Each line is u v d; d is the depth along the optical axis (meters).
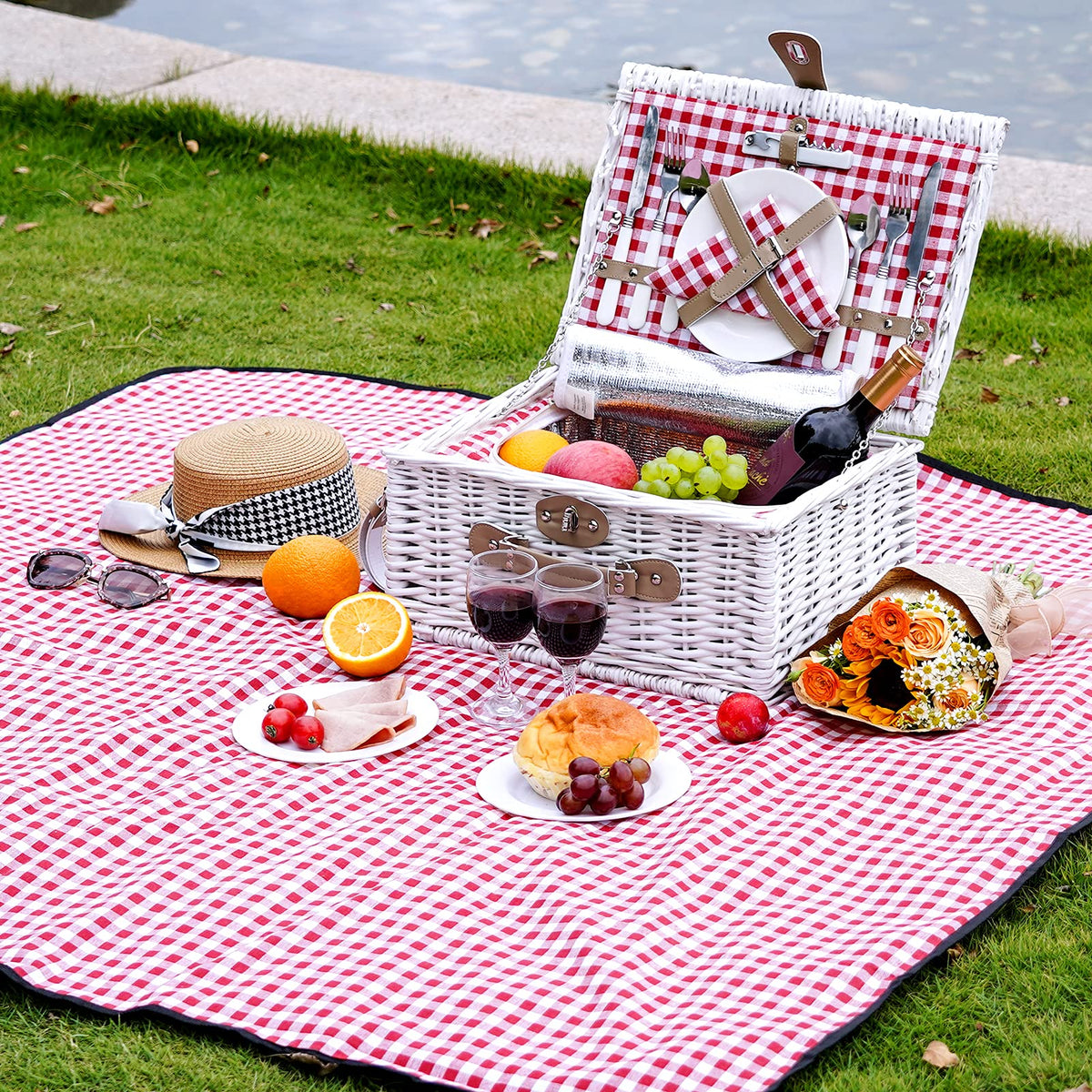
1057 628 3.26
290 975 2.32
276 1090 2.15
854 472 3.16
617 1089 2.05
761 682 3.02
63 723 3.00
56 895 2.52
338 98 8.61
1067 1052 2.23
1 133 7.81
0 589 3.58
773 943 2.38
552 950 2.37
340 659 3.17
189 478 3.67
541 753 2.72
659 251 3.69
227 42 10.94
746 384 3.40
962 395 5.36
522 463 3.34
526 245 6.80
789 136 3.51
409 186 7.32
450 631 3.36
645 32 11.16
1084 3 12.06
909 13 11.74
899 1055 2.23
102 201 7.17
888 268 3.45
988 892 2.48
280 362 5.62
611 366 3.51
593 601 2.78
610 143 3.74
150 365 5.53
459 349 5.79
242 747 2.94
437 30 11.38
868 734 2.96
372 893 2.50
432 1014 2.22
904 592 3.08
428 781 2.84
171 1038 2.24
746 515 2.91
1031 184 7.52
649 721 2.81
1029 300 6.23
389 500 3.30
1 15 10.16
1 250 6.56
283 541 3.65
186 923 2.43
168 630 3.40
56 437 4.57
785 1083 2.14
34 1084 2.18
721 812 2.68
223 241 6.77
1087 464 4.74
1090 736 2.92
